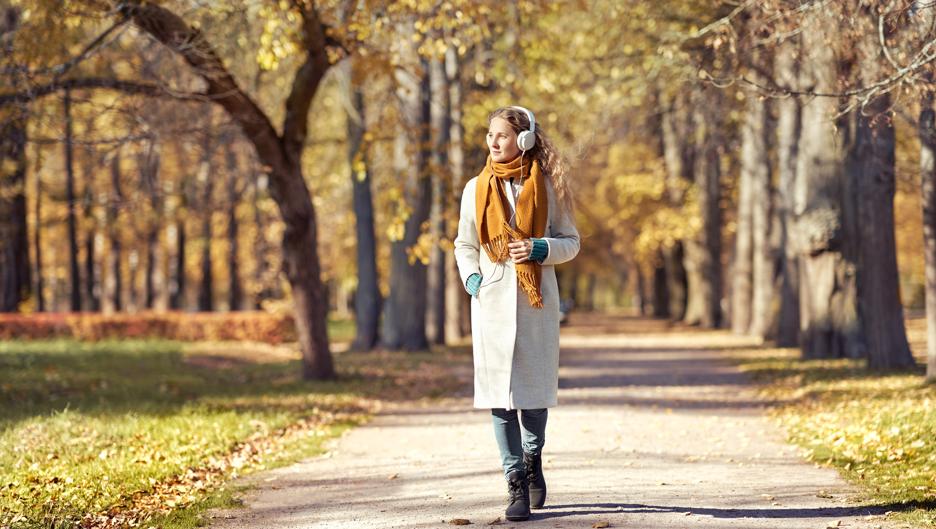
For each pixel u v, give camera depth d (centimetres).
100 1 1169
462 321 3419
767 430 1005
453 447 900
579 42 2348
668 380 1683
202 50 1277
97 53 1224
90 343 2778
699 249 4053
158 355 2358
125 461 763
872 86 792
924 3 793
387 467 784
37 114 1243
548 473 724
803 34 1080
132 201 1836
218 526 569
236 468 783
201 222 3894
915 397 1135
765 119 2617
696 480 676
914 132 1460
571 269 6050
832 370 1672
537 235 524
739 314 3344
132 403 1239
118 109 1238
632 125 2602
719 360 2172
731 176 3834
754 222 2995
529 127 531
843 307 1995
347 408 1280
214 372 1930
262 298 3888
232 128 1482
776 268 2755
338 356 2355
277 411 1191
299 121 1536
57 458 777
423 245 1595
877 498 590
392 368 1981
